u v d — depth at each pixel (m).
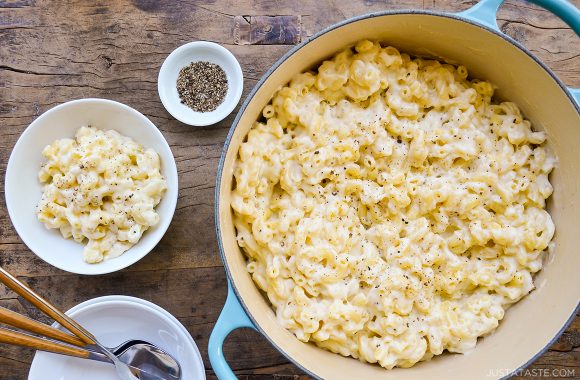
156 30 0.69
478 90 0.65
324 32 0.57
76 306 0.65
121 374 0.67
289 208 0.62
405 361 0.62
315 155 0.61
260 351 0.69
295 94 0.62
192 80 0.69
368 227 0.64
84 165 0.63
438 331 0.62
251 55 0.69
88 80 0.69
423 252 0.62
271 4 0.69
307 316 0.60
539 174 0.64
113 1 0.69
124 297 0.66
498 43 0.59
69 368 0.67
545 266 0.64
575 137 0.61
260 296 0.63
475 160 0.63
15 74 0.69
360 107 0.63
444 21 0.59
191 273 0.69
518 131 0.63
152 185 0.65
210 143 0.69
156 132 0.65
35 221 0.66
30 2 0.69
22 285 0.59
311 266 0.60
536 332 0.62
